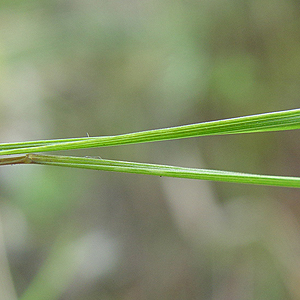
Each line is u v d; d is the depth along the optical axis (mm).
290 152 1263
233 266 1188
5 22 1158
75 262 1113
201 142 1271
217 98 1180
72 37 1195
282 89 1187
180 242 1234
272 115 300
